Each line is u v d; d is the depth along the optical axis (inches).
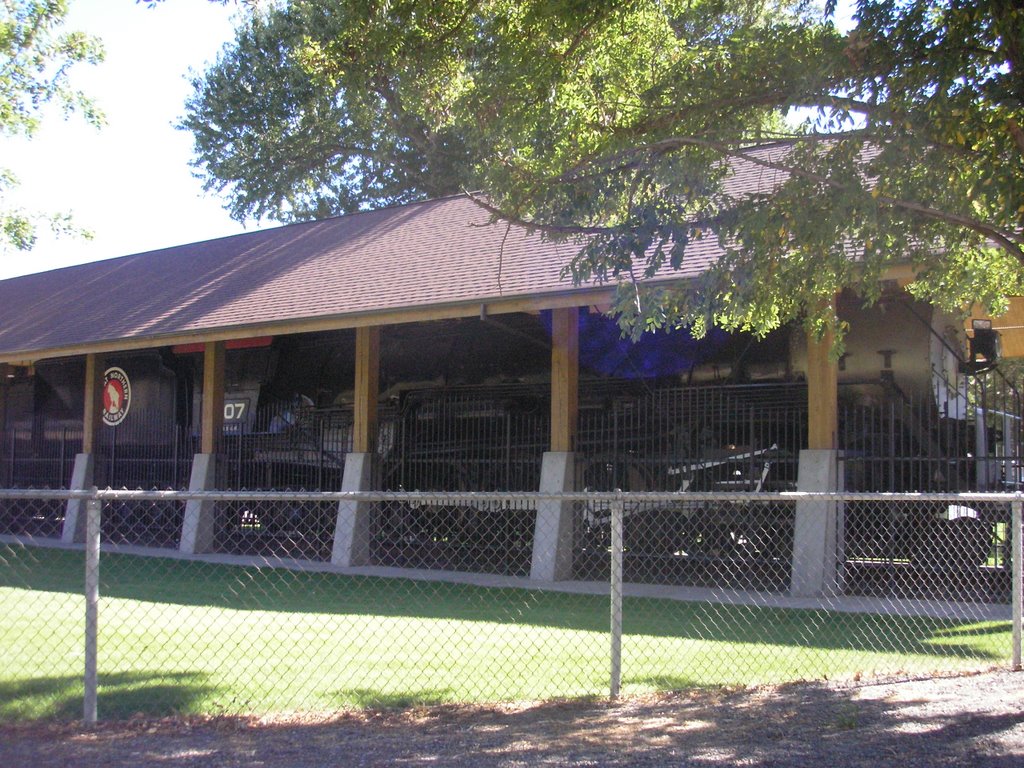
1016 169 294.0
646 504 562.3
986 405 558.3
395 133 1346.0
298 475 756.0
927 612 420.8
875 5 323.0
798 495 285.7
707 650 334.0
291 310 642.2
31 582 518.0
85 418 843.4
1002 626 392.5
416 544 666.2
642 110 375.2
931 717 251.1
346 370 761.0
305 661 309.4
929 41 319.3
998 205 301.0
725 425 561.6
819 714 254.1
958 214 323.0
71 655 314.2
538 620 397.7
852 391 537.3
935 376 530.9
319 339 777.6
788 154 386.3
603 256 332.2
